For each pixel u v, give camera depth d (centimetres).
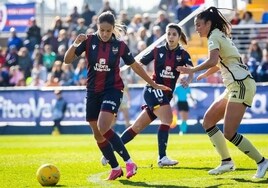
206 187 1122
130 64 1238
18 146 2248
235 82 1203
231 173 1305
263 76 2938
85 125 3056
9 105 3150
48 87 3123
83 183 1205
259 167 1220
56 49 3419
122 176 1276
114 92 1225
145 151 1902
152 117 1524
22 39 3819
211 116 1278
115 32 1234
